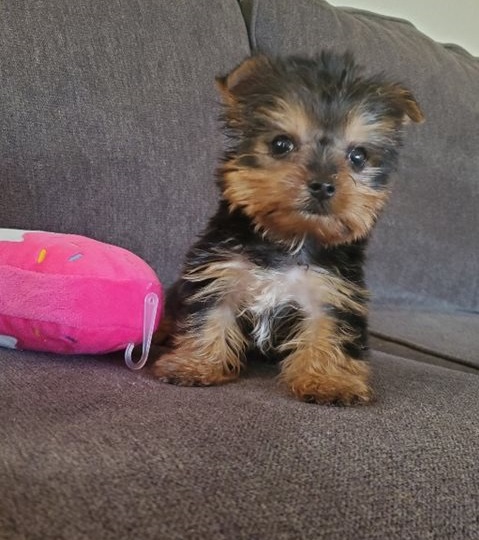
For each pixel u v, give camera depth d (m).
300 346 0.25
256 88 0.26
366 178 0.26
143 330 0.22
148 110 0.31
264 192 0.24
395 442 0.17
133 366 0.22
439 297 0.43
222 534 0.12
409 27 0.46
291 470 0.15
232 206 0.25
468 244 0.44
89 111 0.29
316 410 0.19
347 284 0.26
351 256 0.26
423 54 0.43
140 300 0.21
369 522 0.14
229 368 0.25
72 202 0.29
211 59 0.33
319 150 0.25
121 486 0.13
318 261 0.26
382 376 0.24
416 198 0.41
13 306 0.20
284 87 0.25
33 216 0.28
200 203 0.33
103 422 0.16
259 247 0.26
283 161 0.25
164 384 0.21
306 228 0.24
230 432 0.16
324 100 0.25
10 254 0.21
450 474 0.16
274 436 0.16
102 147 0.30
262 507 0.13
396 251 0.41
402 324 0.37
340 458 0.15
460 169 0.43
